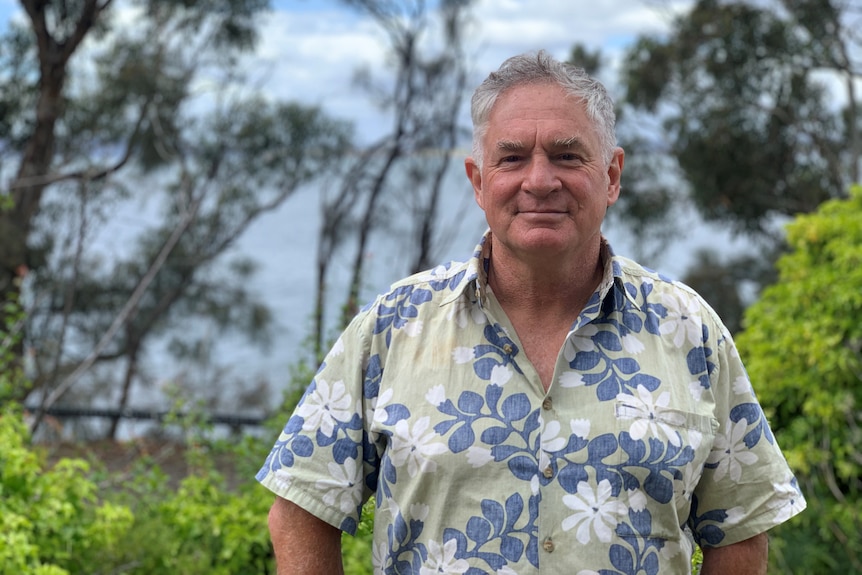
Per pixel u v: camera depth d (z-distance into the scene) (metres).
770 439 1.79
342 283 12.07
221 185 13.55
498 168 1.74
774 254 13.01
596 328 1.75
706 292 12.83
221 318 13.52
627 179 13.05
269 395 11.05
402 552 1.73
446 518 1.68
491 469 1.67
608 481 1.66
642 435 1.67
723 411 1.76
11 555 3.49
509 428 1.68
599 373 1.71
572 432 1.67
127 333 12.26
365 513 2.01
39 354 8.43
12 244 11.02
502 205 1.73
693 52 12.38
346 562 4.07
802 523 4.51
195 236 13.30
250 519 4.34
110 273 12.36
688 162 12.56
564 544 1.65
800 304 4.75
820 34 12.03
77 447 7.57
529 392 1.70
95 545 4.03
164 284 12.92
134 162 12.93
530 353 1.76
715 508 1.78
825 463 4.43
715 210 12.92
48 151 12.24
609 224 13.32
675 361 1.74
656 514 1.67
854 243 4.79
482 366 1.73
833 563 4.37
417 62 12.25
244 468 5.08
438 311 1.79
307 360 5.51
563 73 1.75
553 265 1.73
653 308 1.77
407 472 1.71
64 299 11.06
